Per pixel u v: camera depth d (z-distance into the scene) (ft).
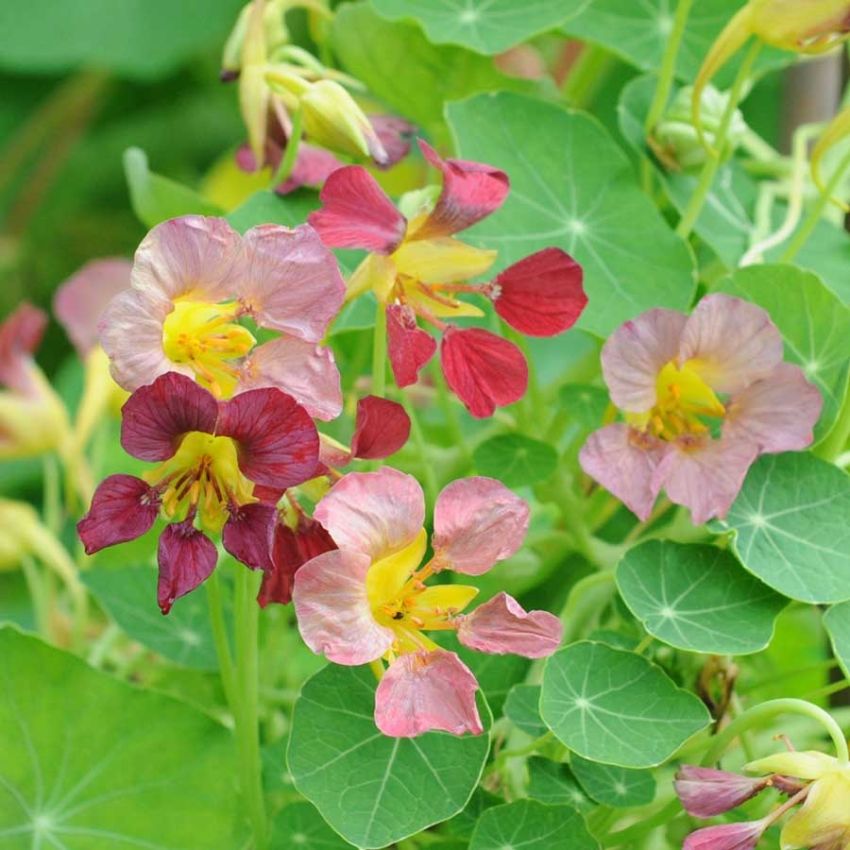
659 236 2.49
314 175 2.51
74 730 2.37
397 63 2.66
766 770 2.23
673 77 2.62
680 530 2.44
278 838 2.36
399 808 2.24
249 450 2.16
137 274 2.15
